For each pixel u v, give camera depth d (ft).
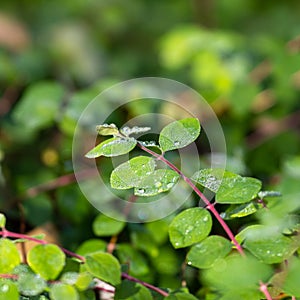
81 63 4.77
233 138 3.21
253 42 3.79
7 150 3.13
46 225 2.83
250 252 2.42
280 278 2.37
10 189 2.90
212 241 2.40
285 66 3.47
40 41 5.17
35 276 2.36
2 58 3.84
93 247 2.62
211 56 3.77
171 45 4.04
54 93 3.05
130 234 2.73
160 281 2.62
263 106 3.53
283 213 2.46
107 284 2.50
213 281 2.40
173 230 2.39
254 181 2.43
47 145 3.14
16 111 3.09
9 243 2.37
